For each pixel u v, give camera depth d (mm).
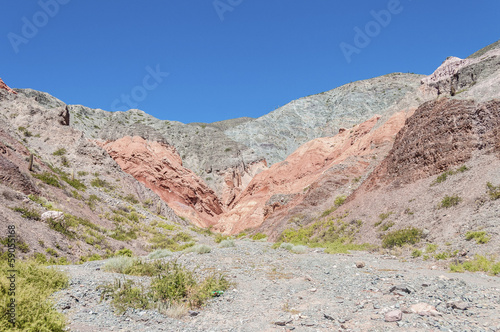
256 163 126438
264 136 182625
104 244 23922
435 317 6820
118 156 86500
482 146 25719
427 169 28797
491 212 17891
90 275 11148
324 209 42500
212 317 7777
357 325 6695
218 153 124438
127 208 40094
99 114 137875
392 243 21359
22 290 5941
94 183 45875
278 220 52156
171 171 88500
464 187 22250
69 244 20297
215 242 36688
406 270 13461
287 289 10594
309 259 17000
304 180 71812
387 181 33406
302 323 7105
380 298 8711
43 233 19203
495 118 26000
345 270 13562
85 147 52031
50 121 52688
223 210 100875
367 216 28938
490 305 7555
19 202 21625
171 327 6953
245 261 16172
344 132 82375
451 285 9758
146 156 87250
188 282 9734
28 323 5395
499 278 11711
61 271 9859
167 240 32250
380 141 54156
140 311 7766
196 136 137375
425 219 21984
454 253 15906
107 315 7301
